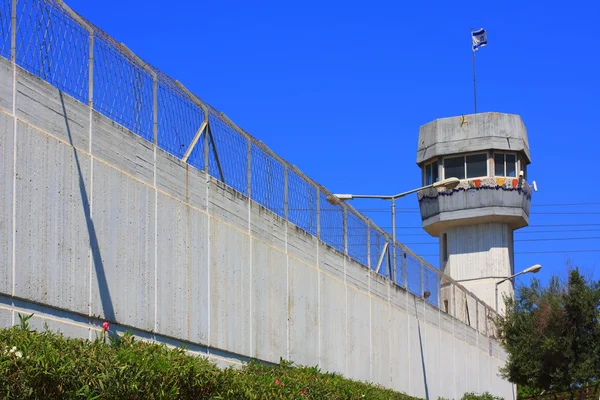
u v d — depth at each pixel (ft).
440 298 123.24
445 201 187.83
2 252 45.01
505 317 134.82
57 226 48.98
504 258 186.70
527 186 189.37
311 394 60.75
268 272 73.05
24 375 35.14
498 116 186.91
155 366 42.24
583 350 127.65
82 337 50.08
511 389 158.40
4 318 44.88
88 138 52.29
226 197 67.72
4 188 45.44
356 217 95.20
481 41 207.31
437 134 189.57
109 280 53.06
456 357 125.90
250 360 68.64
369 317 94.12
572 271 130.72
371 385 85.56
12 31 47.34
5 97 46.09
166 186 59.93
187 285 61.31
